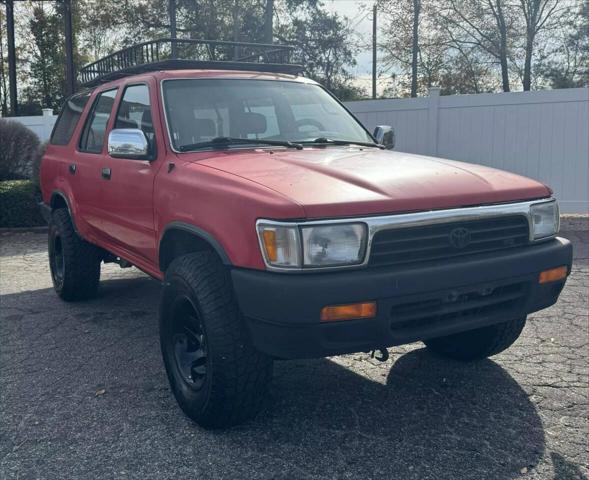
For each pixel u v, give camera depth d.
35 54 39.09
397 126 11.05
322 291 2.94
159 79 4.55
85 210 5.48
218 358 3.28
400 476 3.11
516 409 3.81
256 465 3.23
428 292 3.13
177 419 3.75
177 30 27.89
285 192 3.16
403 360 4.62
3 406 3.98
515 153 10.37
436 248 3.24
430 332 3.24
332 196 3.12
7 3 23.91
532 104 10.14
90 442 3.50
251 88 4.77
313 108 4.97
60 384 4.31
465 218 3.31
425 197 3.24
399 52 29.73
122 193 4.62
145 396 4.09
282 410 3.84
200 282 3.39
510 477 3.10
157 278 4.44
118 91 5.19
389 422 3.67
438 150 10.83
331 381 4.26
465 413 3.77
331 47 32.03
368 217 3.08
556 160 10.16
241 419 3.49
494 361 4.58
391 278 3.04
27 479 3.16
